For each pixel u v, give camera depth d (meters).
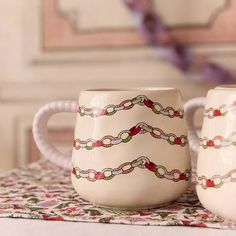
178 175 0.57
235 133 0.53
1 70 1.49
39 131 0.63
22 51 1.46
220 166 0.53
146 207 0.57
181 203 0.59
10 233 0.54
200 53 1.36
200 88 1.37
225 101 0.54
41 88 1.47
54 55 1.45
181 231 0.53
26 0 1.44
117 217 0.56
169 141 0.57
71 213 0.57
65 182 0.69
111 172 0.56
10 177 0.71
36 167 0.77
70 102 0.61
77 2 1.41
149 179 0.56
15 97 1.49
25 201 0.61
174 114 0.57
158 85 1.39
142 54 1.39
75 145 0.58
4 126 1.50
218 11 1.33
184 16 1.35
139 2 1.37
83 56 1.43
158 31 1.37
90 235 0.53
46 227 0.55
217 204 0.54
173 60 1.37
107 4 1.39
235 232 0.52
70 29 1.43
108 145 0.56
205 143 0.55
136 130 0.56
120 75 1.41
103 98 0.56
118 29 1.40
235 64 1.34
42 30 1.44
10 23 1.46
